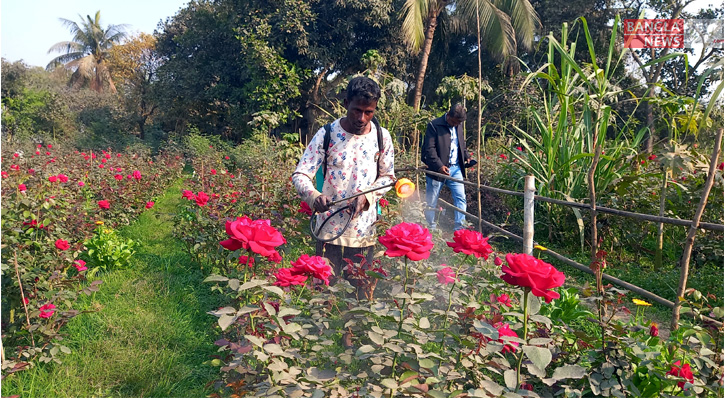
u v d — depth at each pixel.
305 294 3.03
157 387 2.62
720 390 2.08
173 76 25.47
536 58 20.53
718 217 5.17
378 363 2.12
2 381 2.53
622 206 5.62
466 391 2.08
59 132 28.97
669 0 18.09
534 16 16.23
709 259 5.00
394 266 3.67
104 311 3.58
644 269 5.12
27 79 29.23
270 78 19.77
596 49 19.36
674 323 2.51
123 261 4.84
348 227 3.04
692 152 4.75
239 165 13.73
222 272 4.35
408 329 2.23
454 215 6.43
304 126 23.94
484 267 3.39
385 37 21.14
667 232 5.61
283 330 2.08
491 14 15.09
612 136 15.90
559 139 6.05
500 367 2.23
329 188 3.04
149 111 33.62
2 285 2.94
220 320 2.00
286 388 2.00
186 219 5.57
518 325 2.19
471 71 22.72
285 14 19.73
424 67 16.81
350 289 2.71
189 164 18.78
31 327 2.74
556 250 5.83
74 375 2.70
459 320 2.46
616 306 2.34
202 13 24.11
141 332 3.26
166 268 4.79
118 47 37.69
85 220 5.55
